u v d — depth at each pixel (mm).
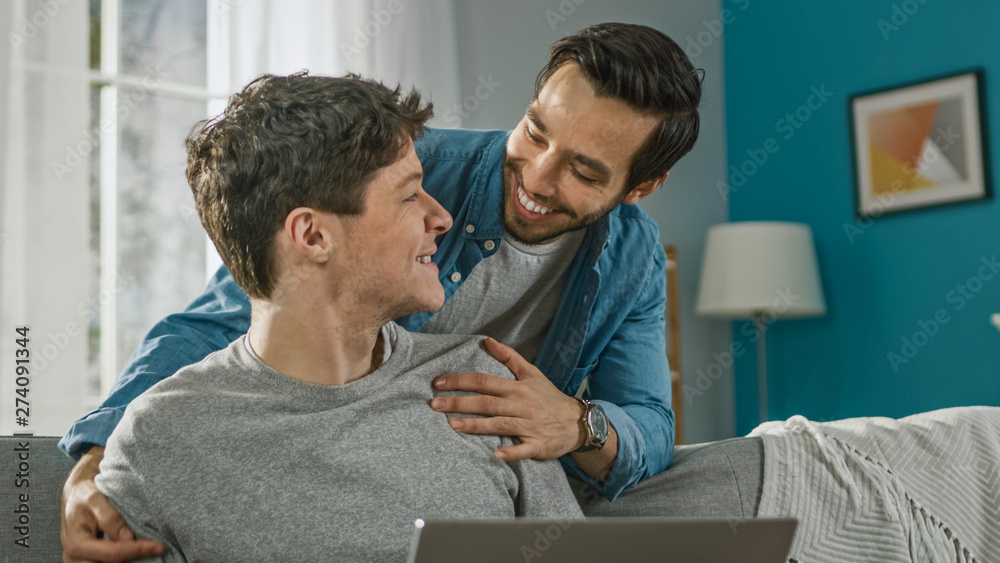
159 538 938
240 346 1019
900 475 1298
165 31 3072
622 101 1094
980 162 3545
